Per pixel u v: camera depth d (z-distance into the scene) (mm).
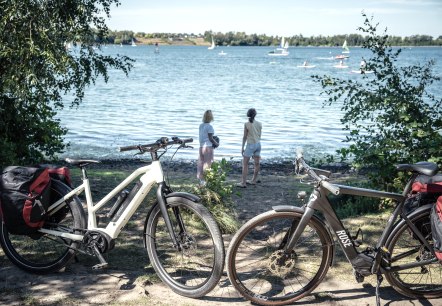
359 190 4191
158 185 4551
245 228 4148
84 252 4707
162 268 4559
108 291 4371
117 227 4633
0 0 7492
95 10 9086
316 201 4188
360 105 7840
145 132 25031
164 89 54688
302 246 5465
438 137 7066
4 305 4070
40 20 7777
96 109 35094
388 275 4316
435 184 4184
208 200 6836
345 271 4895
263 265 5074
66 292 4336
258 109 36031
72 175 11242
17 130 9766
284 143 22234
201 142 11578
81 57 9406
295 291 4414
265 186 11750
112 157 18562
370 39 7832
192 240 4500
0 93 8633
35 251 5266
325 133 25109
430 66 7715
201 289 4270
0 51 7477
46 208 4680
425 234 4301
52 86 9352
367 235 6035
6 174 4598
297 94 49531
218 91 52750
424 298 4395
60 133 10688
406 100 7516
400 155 7320
